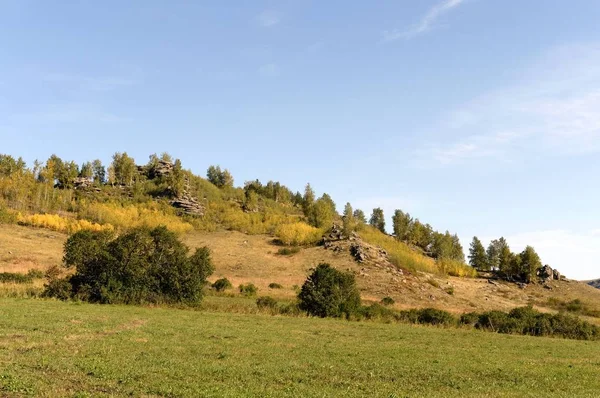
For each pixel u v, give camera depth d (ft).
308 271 290.97
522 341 110.22
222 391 46.62
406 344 90.79
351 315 136.98
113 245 136.98
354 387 53.11
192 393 45.55
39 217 346.95
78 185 509.76
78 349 62.80
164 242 141.28
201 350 68.23
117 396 43.29
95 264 134.41
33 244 282.97
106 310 110.93
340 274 146.82
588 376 69.41
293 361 64.85
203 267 142.00
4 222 333.42
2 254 242.99
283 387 50.78
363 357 71.97
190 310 127.03
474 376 63.72
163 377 50.96
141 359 58.90
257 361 63.21
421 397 49.47
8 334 70.49
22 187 414.00
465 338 107.76
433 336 107.45
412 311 148.77
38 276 176.96
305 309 141.79
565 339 125.49
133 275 133.39
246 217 465.06
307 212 487.61
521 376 65.62
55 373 50.11
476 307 247.91
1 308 99.35
